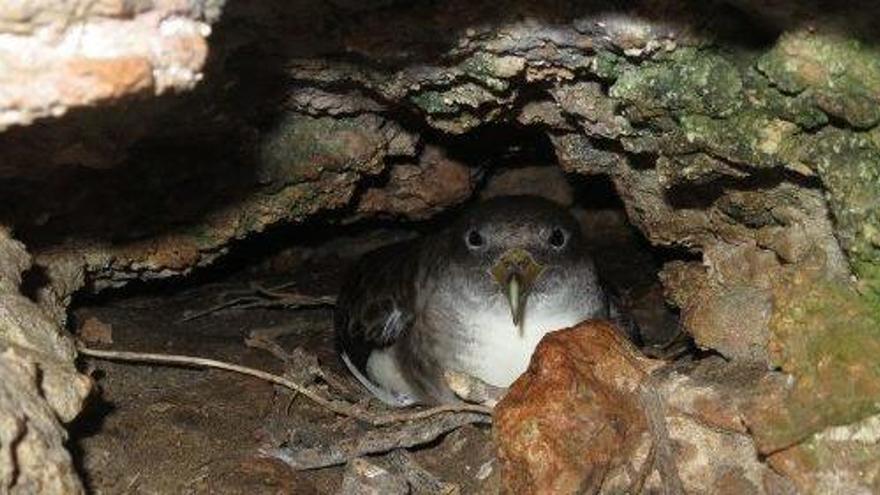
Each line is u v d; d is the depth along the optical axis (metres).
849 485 0.77
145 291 1.09
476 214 0.96
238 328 1.09
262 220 0.96
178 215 0.93
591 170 0.93
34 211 0.87
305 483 0.89
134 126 0.81
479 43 0.82
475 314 0.96
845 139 0.77
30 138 0.79
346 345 1.03
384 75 0.86
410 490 0.88
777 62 0.76
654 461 0.82
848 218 0.77
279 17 0.80
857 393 0.77
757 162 0.80
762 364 0.83
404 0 0.80
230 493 0.87
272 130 0.91
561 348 0.83
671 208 0.89
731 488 0.81
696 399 0.82
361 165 0.95
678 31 0.78
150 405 0.92
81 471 0.86
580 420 0.82
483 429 0.91
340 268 1.20
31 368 0.75
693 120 0.80
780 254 0.84
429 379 0.98
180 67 0.69
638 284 1.14
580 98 0.86
